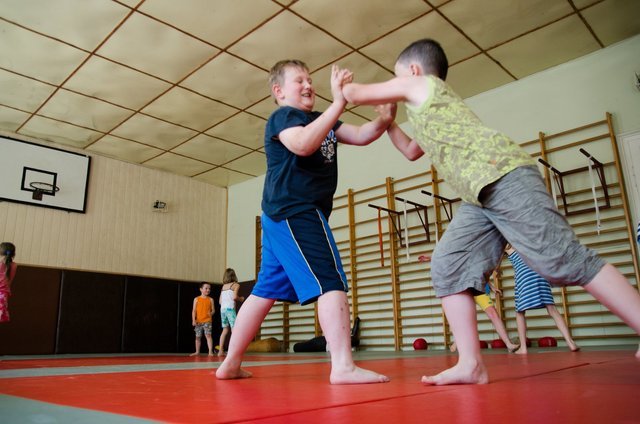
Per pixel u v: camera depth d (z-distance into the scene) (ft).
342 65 17.52
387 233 21.18
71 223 22.97
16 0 13.76
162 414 2.56
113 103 19.69
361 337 21.31
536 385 3.64
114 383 4.94
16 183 21.56
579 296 16.02
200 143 23.68
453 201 19.36
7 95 18.84
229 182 29.32
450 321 4.23
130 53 16.40
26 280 20.66
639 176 15.48
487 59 17.38
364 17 14.93
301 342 22.24
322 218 4.96
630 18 15.40
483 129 4.04
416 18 15.05
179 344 25.20
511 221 3.80
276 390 3.88
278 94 5.80
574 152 16.88
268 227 5.13
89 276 22.63
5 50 16.05
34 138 22.56
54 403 3.18
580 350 11.64
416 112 4.35
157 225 26.23
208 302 21.52
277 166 5.14
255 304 5.43
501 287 17.60
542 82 18.16
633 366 5.50
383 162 22.21
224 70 17.57
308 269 4.69
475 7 14.62
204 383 4.79
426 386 3.89
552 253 3.60
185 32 15.39
